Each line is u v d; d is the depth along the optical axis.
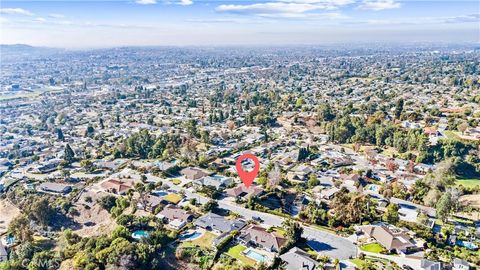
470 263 122.19
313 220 149.62
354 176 198.50
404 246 128.75
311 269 117.19
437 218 155.75
